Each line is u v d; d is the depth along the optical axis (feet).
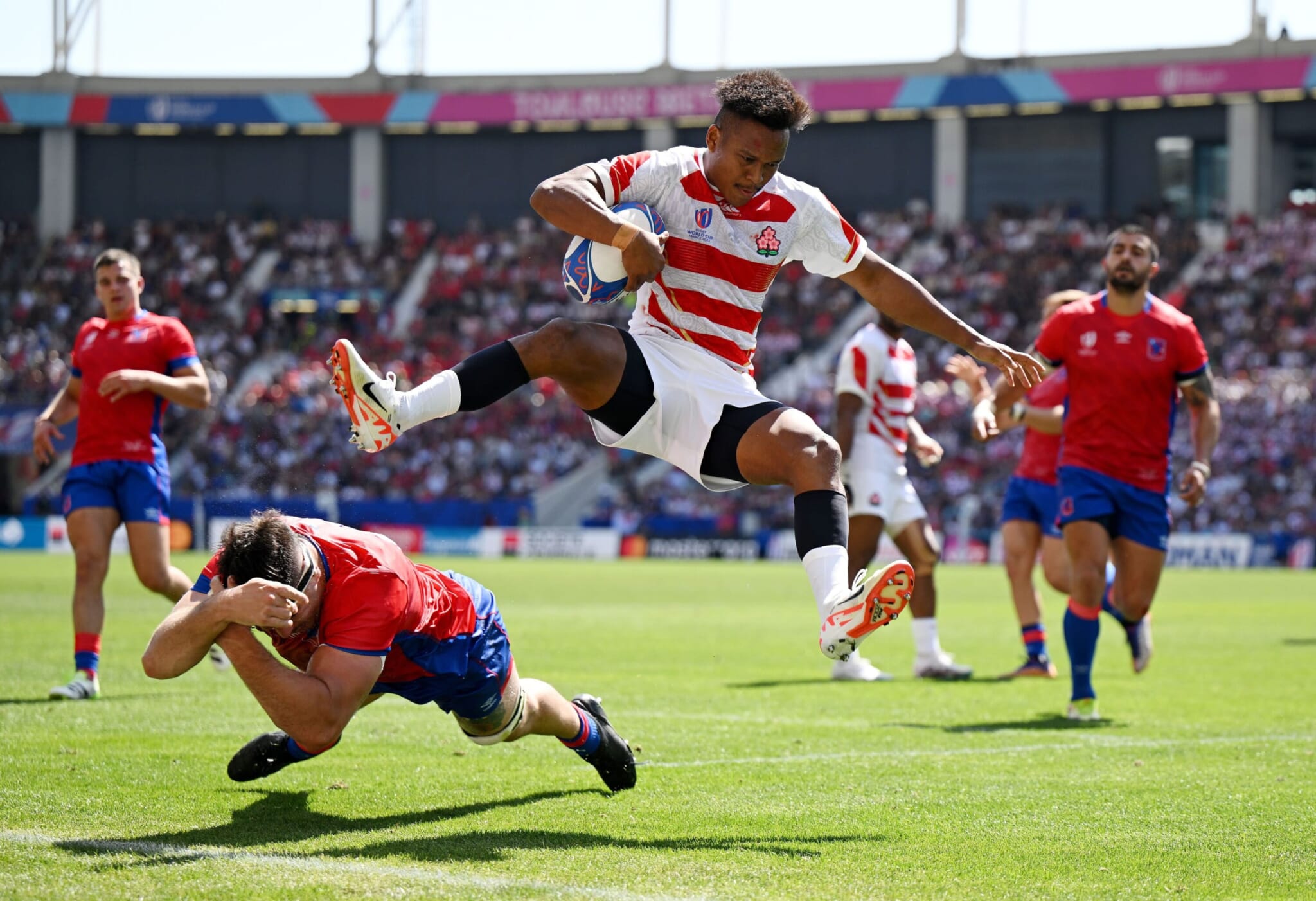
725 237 35.50
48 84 368.89
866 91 345.72
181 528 279.90
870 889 28.30
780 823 35.12
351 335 350.23
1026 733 53.36
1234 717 59.16
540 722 36.99
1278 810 37.63
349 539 31.91
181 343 61.62
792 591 165.48
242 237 370.94
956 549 262.67
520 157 377.71
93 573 59.93
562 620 118.73
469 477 298.56
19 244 366.84
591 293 35.27
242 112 369.71
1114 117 343.46
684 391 35.42
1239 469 270.26
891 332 75.66
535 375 34.53
